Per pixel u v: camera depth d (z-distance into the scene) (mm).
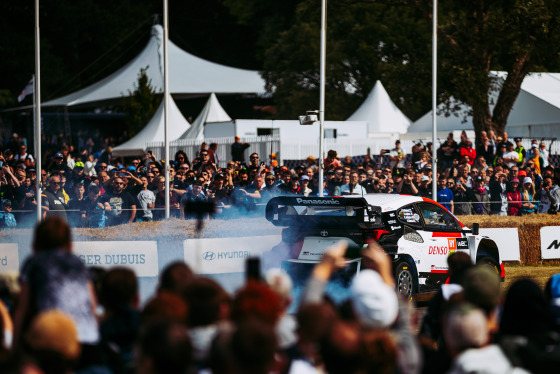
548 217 33750
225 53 117750
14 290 11711
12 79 105750
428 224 23703
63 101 74875
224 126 53531
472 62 53312
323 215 22266
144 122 69750
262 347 6523
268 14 112188
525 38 50781
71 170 37531
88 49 111812
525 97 56969
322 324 7750
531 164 41656
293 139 52281
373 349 7148
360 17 87250
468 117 58281
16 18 107125
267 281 9461
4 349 7406
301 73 86062
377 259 9750
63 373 7359
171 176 35062
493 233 31844
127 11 111375
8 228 27781
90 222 29984
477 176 37094
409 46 82875
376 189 36219
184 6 115812
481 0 52125
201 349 8219
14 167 40844
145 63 76125
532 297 9500
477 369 8055
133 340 9445
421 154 43500
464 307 8305
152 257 26438
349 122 55938
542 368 8914
